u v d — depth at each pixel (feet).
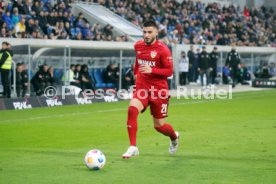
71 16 204.23
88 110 140.46
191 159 68.59
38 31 184.55
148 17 249.75
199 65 224.74
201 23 279.08
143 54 68.13
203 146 79.36
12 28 179.01
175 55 221.66
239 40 291.58
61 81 174.29
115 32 223.92
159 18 253.44
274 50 293.23
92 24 231.30
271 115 127.24
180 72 221.66
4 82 150.82
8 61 150.30
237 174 59.41
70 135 92.84
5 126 105.70
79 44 188.34
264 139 86.48
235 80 239.30
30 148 78.43
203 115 127.65
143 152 74.23
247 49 275.18
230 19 300.20
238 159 68.49
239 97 185.26
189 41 252.21
